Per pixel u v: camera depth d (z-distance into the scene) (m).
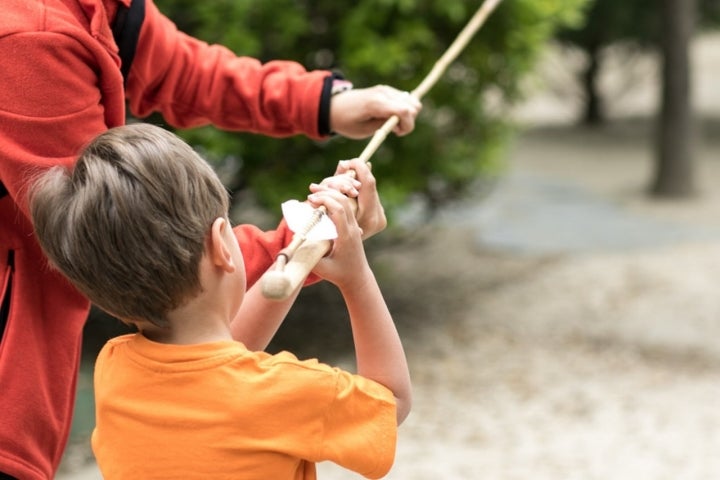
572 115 23.12
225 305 2.00
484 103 8.04
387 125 2.54
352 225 2.01
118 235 1.86
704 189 14.84
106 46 2.29
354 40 7.20
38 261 2.27
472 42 7.63
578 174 16.16
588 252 11.21
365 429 1.96
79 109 2.19
